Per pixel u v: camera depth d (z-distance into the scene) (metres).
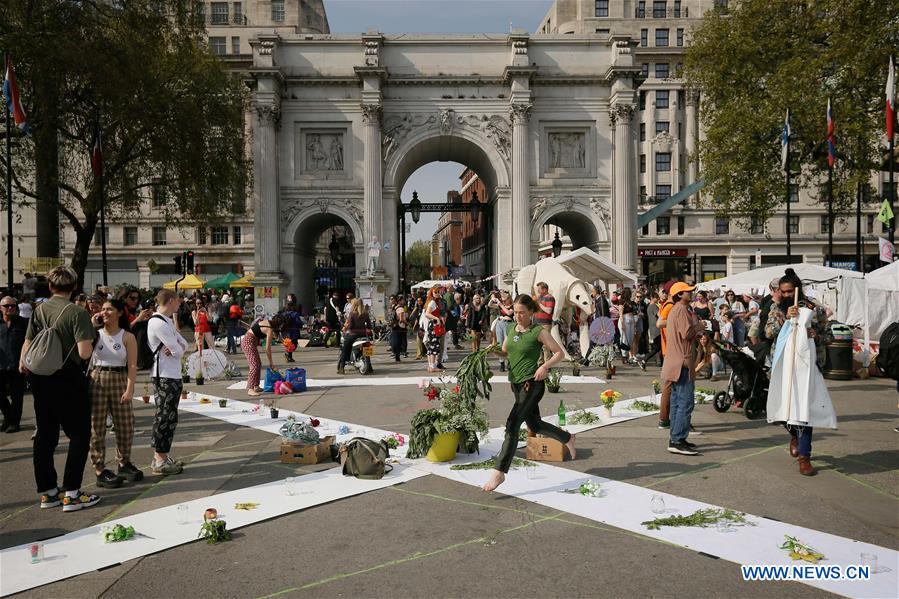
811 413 7.45
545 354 14.05
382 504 6.76
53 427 6.84
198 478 7.80
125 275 62.22
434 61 38.19
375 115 37.12
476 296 22.66
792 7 32.53
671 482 7.37
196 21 34.12
